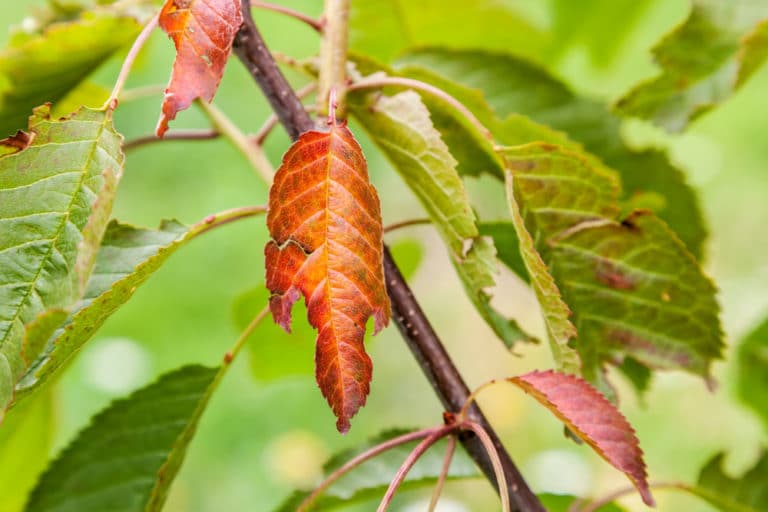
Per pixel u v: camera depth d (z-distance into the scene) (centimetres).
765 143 239
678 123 90
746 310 184
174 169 241
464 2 107
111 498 90
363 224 76
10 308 74
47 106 76
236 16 76
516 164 82
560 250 85
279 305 76
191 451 213
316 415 223
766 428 113
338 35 84
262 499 206
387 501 78
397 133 82
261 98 233
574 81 190
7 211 75
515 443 214
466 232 81
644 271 85
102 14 87
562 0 115
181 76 75
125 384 204
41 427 96
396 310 83
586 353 87
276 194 76
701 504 182
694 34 90
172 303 227
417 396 235
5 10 209
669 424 205
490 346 241
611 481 191
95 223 73
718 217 235
